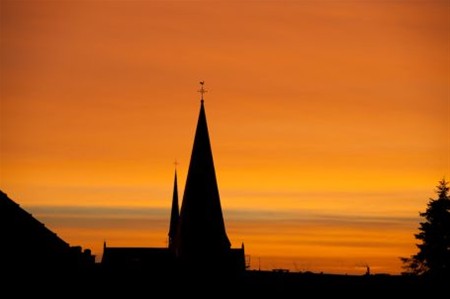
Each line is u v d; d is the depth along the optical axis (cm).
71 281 14662
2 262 12662
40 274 13400
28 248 13338
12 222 13338
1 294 12350
